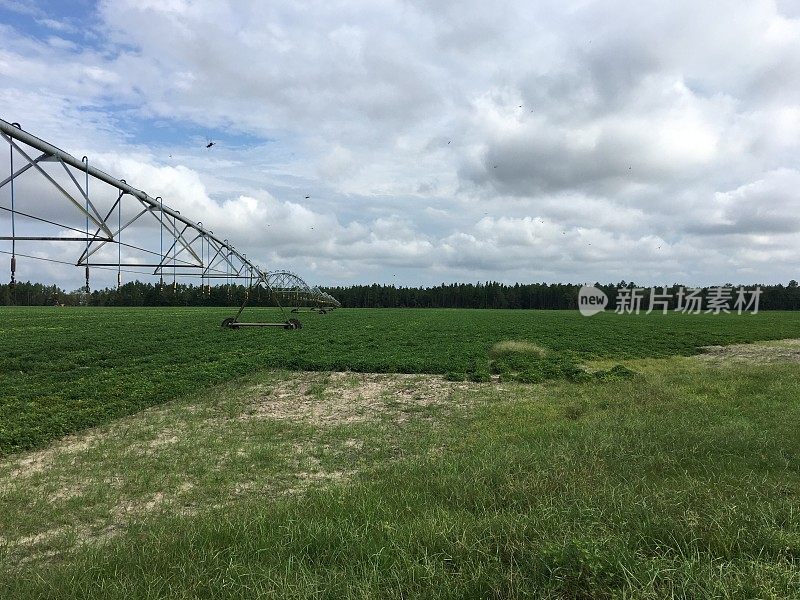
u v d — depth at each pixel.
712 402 11.63
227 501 7.13
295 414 13.21
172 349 25.38
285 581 4.02
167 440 10.66
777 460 6.95
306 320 55.00
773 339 34.81
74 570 4.59
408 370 19.89
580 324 50.66
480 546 4.37
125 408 13.25
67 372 18.52
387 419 12.38
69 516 6.75
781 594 3.51
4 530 6.32
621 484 6.03
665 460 7.09
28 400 13.93
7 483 8.20
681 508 5.04
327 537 4.86
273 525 5.27
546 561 3.89
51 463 9.30
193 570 4.33
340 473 8.36
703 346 29.73
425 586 3.91
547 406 12.37
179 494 7.50
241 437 10.77
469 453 8.46
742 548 4.25
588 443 8.02
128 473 8.40
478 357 23.36
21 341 28.50
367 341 30.97
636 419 10.07
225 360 21.53
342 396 15.45
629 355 24.88
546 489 5.89
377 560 4.32
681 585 3.59
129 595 4.00
